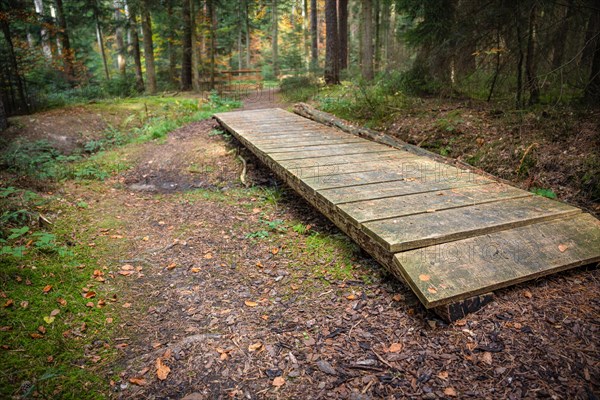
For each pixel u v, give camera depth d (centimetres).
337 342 269
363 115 921
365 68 1315
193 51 1881
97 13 2064
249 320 302
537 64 668
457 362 240
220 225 496
